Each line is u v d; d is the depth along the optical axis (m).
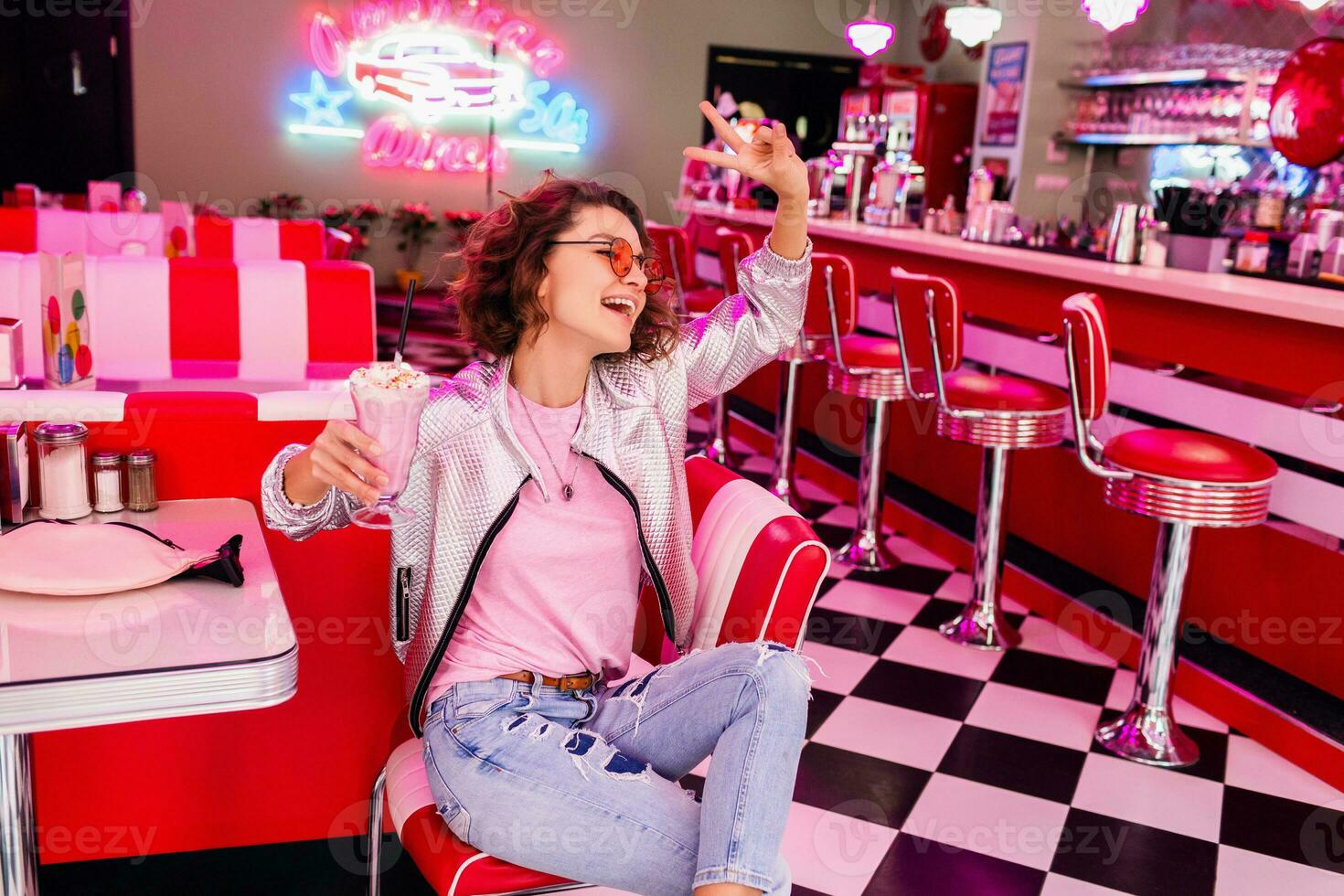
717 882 1.38
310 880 2.19
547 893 1.54
